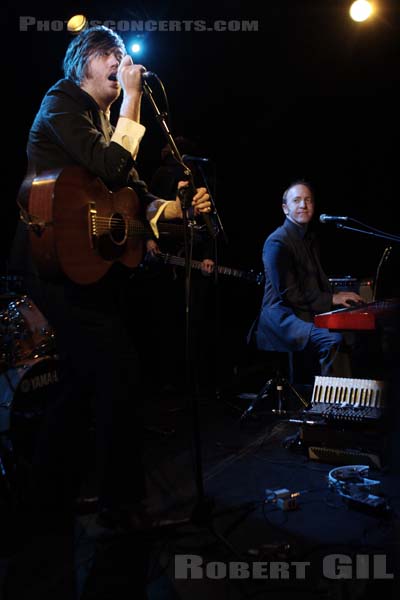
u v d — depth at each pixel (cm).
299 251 352
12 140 531
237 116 611
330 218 358
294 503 219
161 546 190
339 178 613
